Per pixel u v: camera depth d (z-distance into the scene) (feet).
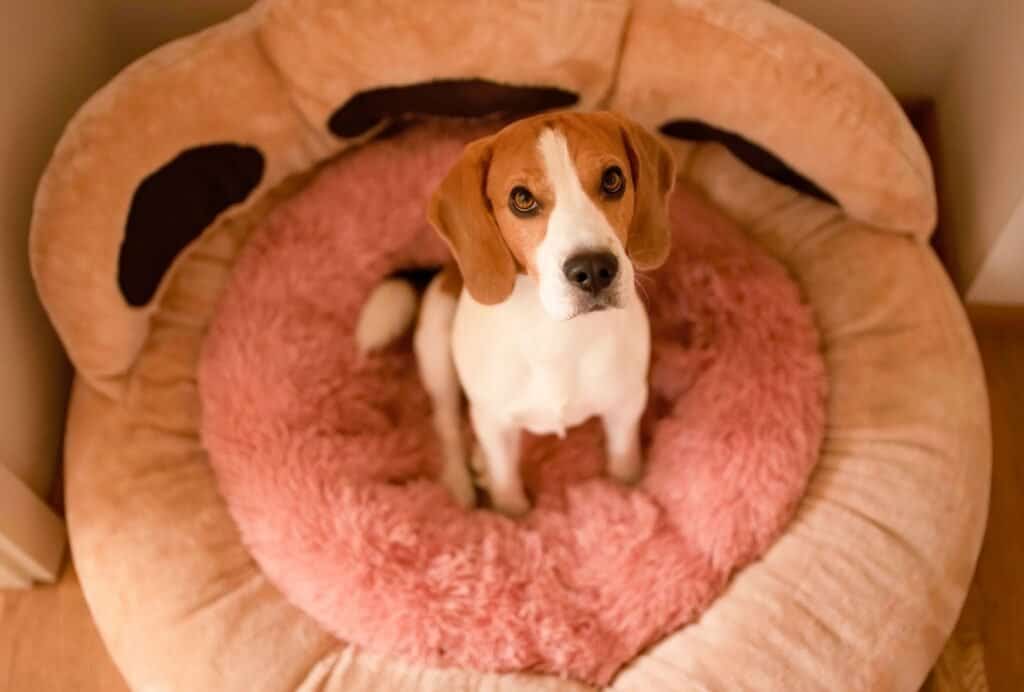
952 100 6.20
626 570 4.72
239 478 5.03
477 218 3.78
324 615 4.69
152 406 5.29
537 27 5.05
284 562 4.80
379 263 5.69
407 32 5.07
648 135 3.96
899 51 6.30
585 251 3.40
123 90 4.90
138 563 4.79
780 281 5.34
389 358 5.71
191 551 4.85
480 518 5.04
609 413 4.85
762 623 4.43
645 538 4.79
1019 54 5.08
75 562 4.95
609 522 4.88
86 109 4.87
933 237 6.33
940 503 4.64
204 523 4.97
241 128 5.30
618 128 3.82
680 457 5.03
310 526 4.81
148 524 4.90
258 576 4.88
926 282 5.23
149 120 4.95
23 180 5.09
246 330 5.38
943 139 6.34
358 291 5.65
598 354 4.27
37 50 5.19
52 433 5.59
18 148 5.03
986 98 5.57
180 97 5.02
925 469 4.72
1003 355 5.87
